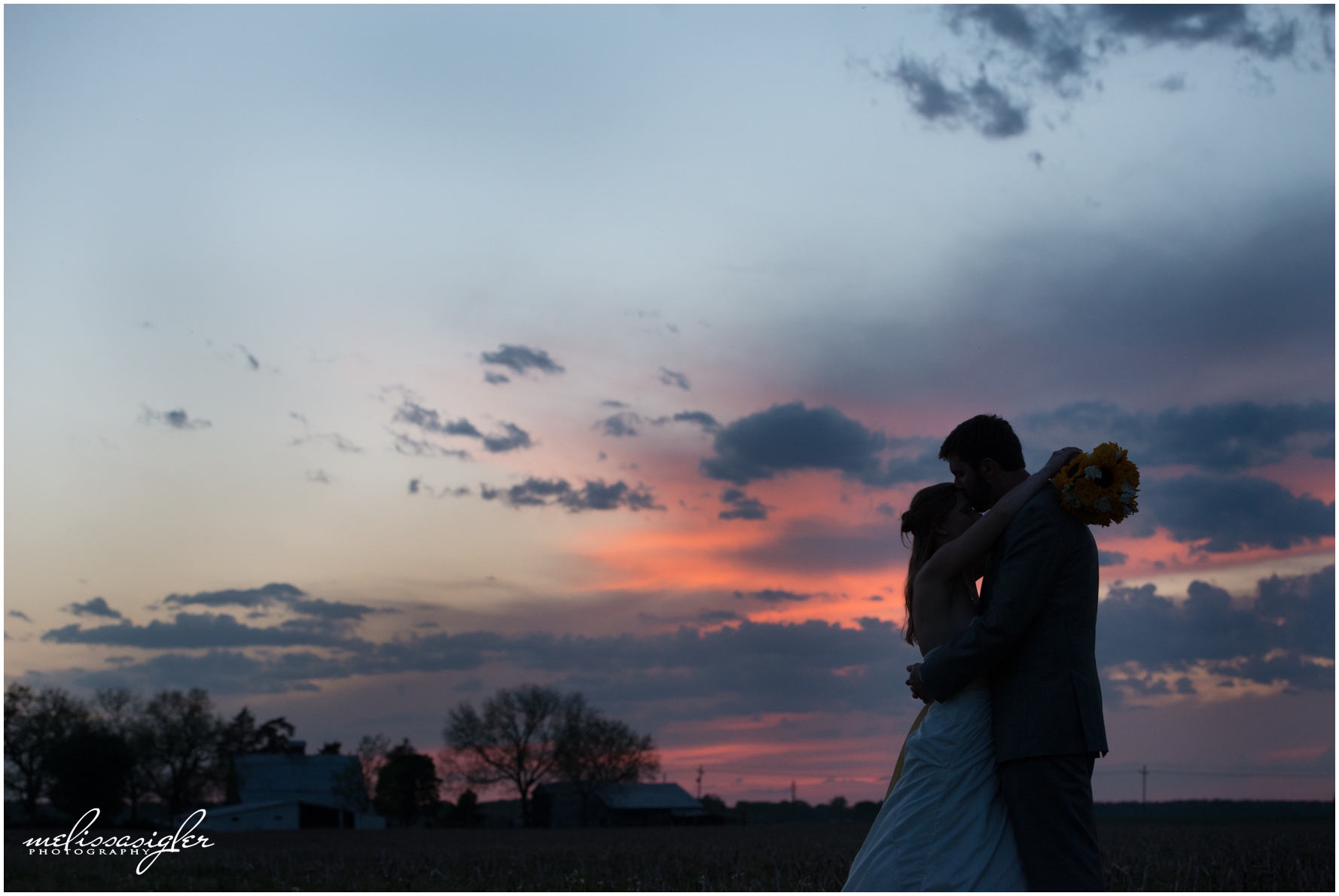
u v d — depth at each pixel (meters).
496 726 99.38
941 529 4.51
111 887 18.62
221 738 98.81
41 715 85.12
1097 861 3.95
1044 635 4.03
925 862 4.16
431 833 71.31
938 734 4.24
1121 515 4.04
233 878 21.98
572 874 21.81
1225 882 16.33
